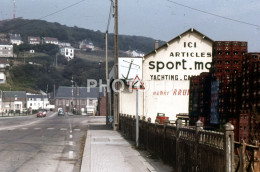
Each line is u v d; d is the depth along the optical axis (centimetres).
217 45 1827
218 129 1448
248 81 1162
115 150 1558
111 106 4184
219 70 1808
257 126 1063
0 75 18788
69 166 1184
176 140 1052
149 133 1504
